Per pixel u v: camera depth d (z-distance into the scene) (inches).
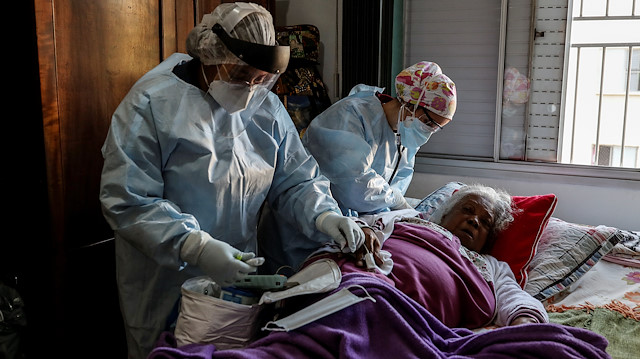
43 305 67.7
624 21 154.7
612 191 114.6
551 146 120.0
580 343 49.9
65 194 66.4
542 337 50.7
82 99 67.5
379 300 52.1
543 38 116.0
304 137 79.5
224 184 57.9
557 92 117.3
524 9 116.0
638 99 188.1
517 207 86.0
